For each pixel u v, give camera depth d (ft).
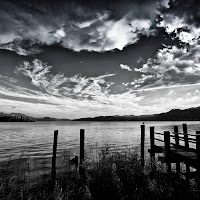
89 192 21.83
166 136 26.66
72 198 22.36
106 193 23.15
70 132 216.95
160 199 20.86
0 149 81.66
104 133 199.11
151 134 35.53
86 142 108.37
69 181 29.32
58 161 51.39
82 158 32.35
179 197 20.83
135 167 28.04
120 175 26.48
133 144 96.78
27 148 84.84
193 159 22.52
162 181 23.71
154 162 29.48
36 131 239.91
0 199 20.72
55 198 21.62
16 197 21.95
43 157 60.08
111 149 74.23
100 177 26.45
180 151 29.32
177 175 24.53
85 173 28.50
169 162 25.94
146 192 22.33
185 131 38.58
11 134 182.50
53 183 28.86
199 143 20.59
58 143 104.73
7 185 24.89
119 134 183.11
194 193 21.02
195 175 22.56
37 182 30.68
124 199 21.58
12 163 49.70
